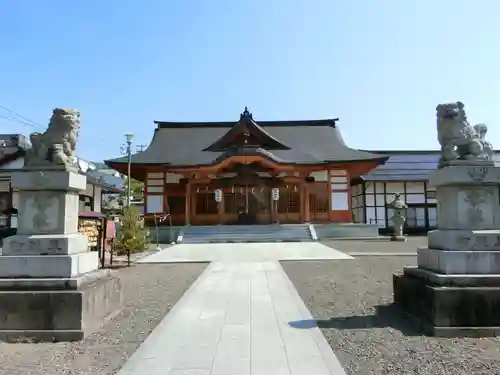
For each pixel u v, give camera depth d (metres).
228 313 7.75
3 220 29.48
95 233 16.14
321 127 43.69
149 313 7.87
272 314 7.66
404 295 7.73
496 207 6.95
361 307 8.24
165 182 36.75
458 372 4.77
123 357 5.39
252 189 36.69
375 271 13.62
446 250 6.77
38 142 7.18
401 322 7.03
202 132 43.53
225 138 38.53
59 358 5.37
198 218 36.38
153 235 31.05
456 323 6.16
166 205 36.53
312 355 5.38
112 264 16.25
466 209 6.91
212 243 27.92
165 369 4.92
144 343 5.93
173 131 43.59
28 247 6.74
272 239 29.45
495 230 6.82
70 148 7.29
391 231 40.12
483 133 7.24
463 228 6.87
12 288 6.42
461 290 6.20
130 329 6.76
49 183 6.86
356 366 5.00
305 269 14.30
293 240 29.16
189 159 37.97
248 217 36.34
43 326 6.21
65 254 6.74
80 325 6.22
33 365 5.11
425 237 33.38
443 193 7.23
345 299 9.07
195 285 10.90
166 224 36.19
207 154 39.16
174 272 13.98
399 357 5.29
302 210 35.50
